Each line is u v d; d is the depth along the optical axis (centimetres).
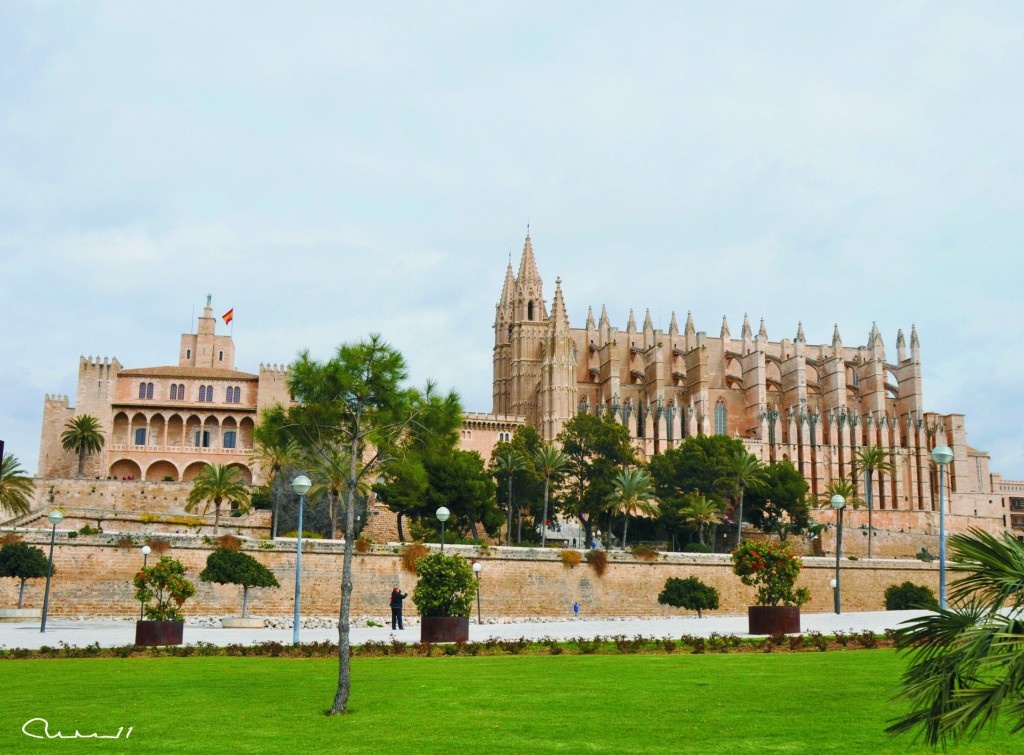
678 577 6444
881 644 3244
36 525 7175
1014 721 1802
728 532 10662
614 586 6444
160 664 2814
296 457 6600
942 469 3189
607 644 3303
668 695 2142
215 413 11738
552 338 13275
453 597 3628
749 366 14425
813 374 15700
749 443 13438
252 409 11788
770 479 10588
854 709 1948
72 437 10731
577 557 6366
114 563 5425
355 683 2381
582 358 14875
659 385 13675
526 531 10100
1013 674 1098
